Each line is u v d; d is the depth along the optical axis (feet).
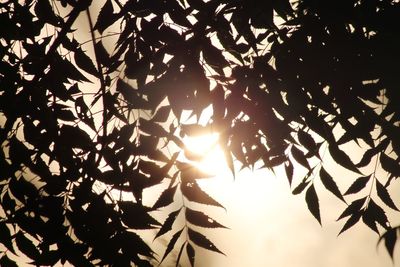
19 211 10.24
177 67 10.02
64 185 10.24
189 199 10.11
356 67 10.07
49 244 10.23
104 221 10.19
